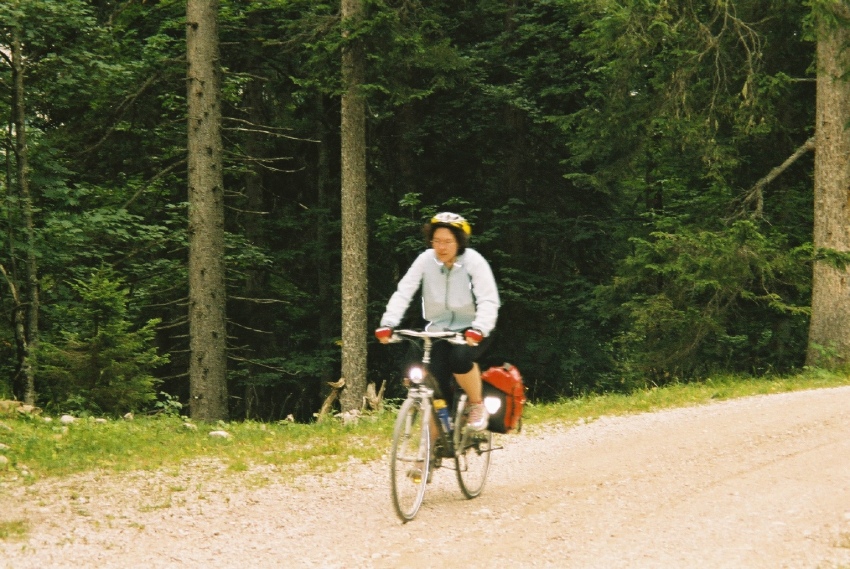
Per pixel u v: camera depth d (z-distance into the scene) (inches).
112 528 232.2
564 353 800.9
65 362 468.4
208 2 561.0
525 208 827.4
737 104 630.5
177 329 798.5
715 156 621.6
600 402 479.2
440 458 247.9
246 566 200.8
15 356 567.2
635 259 646.5
